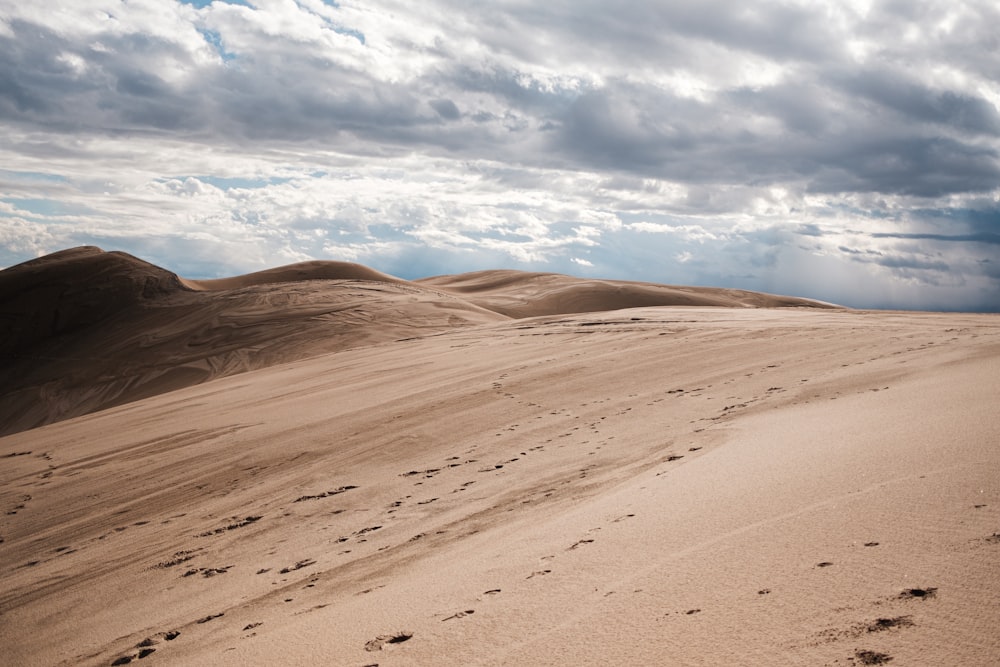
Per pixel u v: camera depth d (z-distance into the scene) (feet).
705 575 13.09
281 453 43.80
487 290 298.97
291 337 143.64
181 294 194.90
